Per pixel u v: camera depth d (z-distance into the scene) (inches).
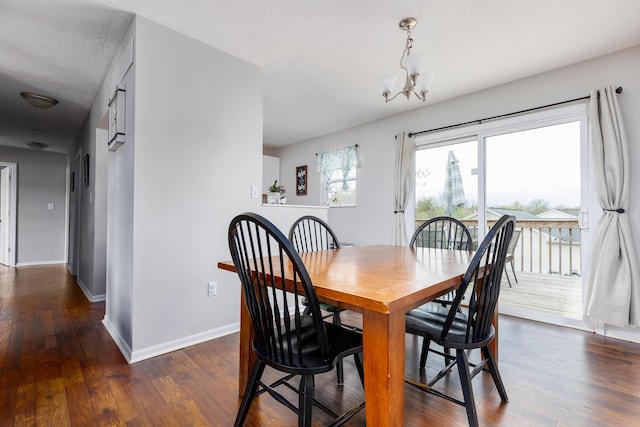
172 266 88.0
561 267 112.7
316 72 115.6
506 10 80.7
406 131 156.8
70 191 217.8
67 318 113.0
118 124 89.5
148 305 83.4
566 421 57.0
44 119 165.2
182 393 65.9
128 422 56.4
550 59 105.0
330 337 52.6
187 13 82.0
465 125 134.3
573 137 109.6
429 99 140.5
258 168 108.8
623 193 94.7
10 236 223.0
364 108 153.5
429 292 42.2
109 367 76.8
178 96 89.6
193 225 92.4
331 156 194.5
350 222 181.8
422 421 57.4
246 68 106.4
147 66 83.7
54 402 61.9
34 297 141.2
